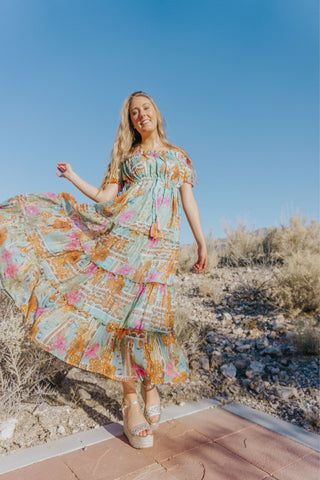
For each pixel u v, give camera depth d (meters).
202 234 2.79
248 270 6.97
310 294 4.90
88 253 2.64
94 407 2.98
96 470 2.17
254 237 8.45
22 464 2.22
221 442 2.46
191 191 2.81
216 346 4.15
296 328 4.38
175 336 2.59
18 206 2.71
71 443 2.45
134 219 2.60
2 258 2.54
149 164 2.69
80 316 2.44
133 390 2.51
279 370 3.56
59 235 2.69
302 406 2.92
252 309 5.15
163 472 2.15
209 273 7.09
